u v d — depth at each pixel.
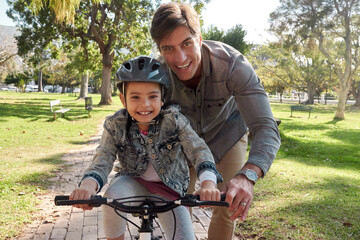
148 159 2.14
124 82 1.99
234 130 2.79
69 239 4.11
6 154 8.79
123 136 2.12
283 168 7.77
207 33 23.75
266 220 4.48
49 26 25.47
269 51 40.16
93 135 12.70
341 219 4.52
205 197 1.73
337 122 20.81
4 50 49.34
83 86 38.28
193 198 1.73
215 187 1.82
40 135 12.02
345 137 13.62
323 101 50.44
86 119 17.67
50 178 6.75
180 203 1.70
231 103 2.73
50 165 7.82
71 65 33.56
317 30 25.41
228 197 1.72
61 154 9.15
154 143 2.12
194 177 3.04
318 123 19.89
